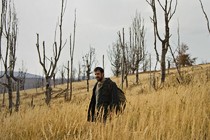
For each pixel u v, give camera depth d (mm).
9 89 16969
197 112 5039
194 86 9000
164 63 15641
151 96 8734
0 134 5688
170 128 4395
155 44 15977
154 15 15914
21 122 6512
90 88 48406
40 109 7797
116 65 55906
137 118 5590
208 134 4172
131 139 4055
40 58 15531
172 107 5789
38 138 5277
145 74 47000
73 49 24000
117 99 6051
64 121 5801
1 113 7945
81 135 5297
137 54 35406
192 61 51188
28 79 110875
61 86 58219
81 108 7102
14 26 18656
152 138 3965
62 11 15539
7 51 17375
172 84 12961
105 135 4199
